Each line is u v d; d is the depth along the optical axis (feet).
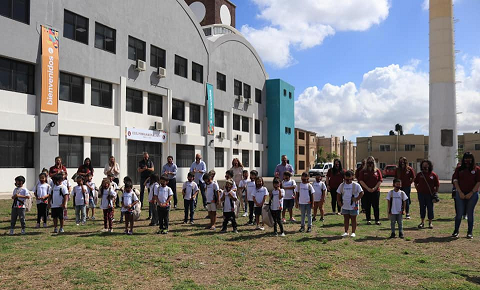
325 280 18.66
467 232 30.53
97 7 74.33
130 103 84.48
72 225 34.96
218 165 124.06
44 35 63.16
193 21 107.65
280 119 156.76
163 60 95.09
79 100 71.26
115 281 18.42
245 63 140.67
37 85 62.80
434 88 133.90
